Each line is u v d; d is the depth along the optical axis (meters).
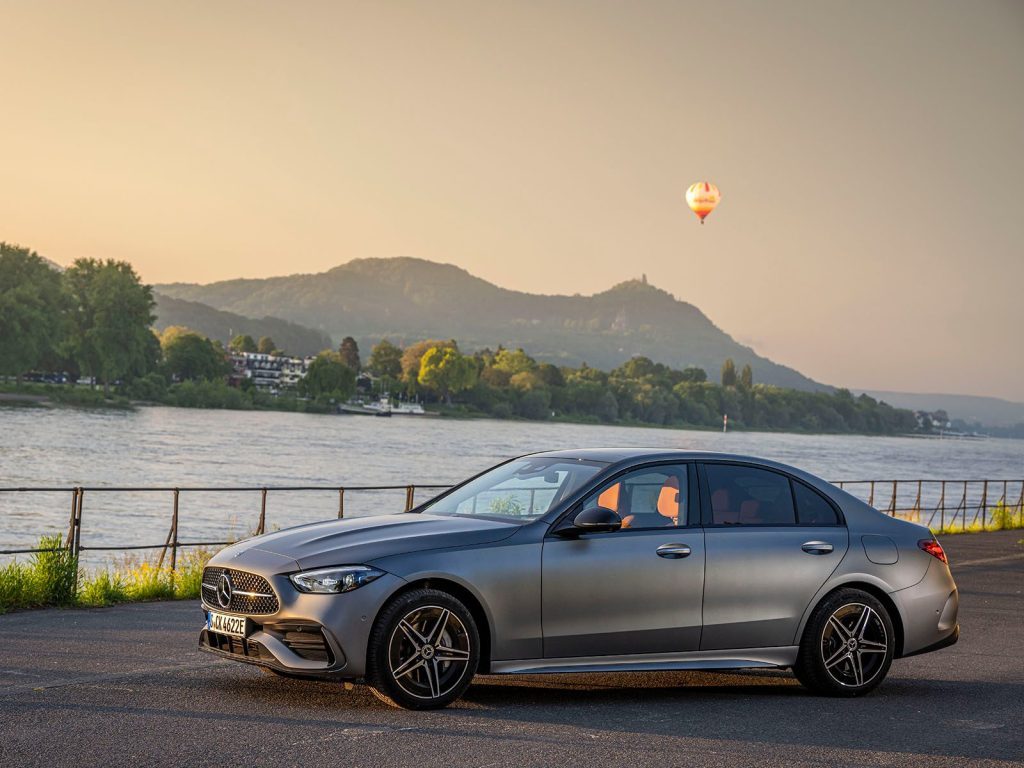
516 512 7.54
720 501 7.85
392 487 13.87
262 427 145.38
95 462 72.69
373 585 6.68
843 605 7.94
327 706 6.88
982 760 6.27
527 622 7.05
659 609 7.40
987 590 14.55
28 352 173.88
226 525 41.88
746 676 8.66
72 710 6.55
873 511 8.38
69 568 11.30
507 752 5.97
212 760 5.59
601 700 7.47
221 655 7.05
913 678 8.77
